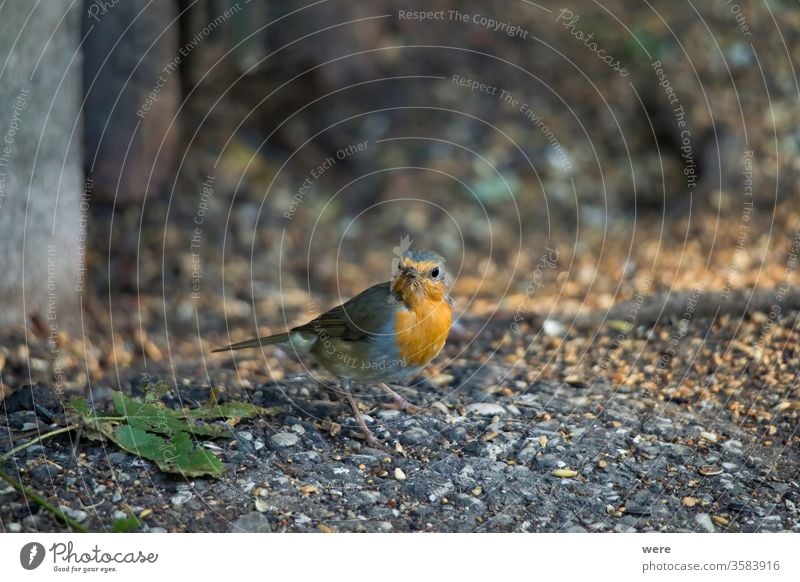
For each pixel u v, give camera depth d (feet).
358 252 57.16
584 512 27.02
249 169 58.44
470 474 28.58
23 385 34.83
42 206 38.99
